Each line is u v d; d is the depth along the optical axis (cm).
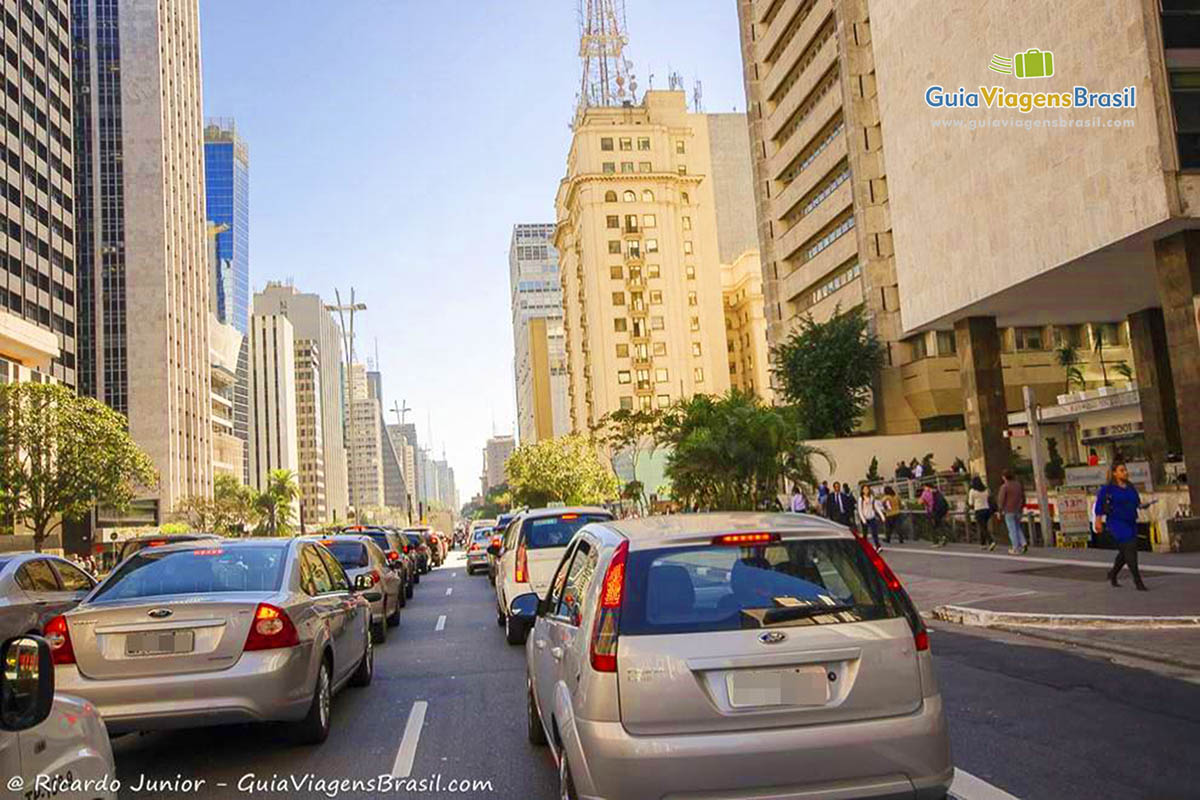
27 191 8319
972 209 3069
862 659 400
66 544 4869
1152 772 538
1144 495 2022
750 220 13212
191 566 745
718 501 2886
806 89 5697
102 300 11738
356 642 905
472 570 3186
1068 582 1469
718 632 398
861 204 5016
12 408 4159
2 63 7925
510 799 553
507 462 9869
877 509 2694
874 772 388
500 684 945
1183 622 1056
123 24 12300
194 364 12850
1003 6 2827
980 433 3303
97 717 367
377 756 667
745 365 11750
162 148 12144
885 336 4922
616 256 10775
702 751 378
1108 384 4956
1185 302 2325
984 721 679
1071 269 2678
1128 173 2359
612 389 10525
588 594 436
